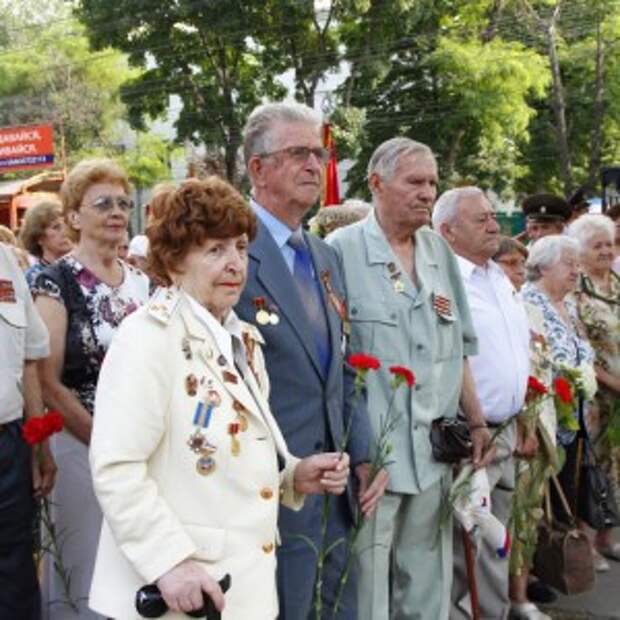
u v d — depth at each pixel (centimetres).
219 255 217
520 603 423
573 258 468
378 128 2464
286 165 290
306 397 284
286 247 298
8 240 559
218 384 210
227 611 202
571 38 2762
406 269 345
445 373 348
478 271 400
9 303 295
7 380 293
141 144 3412
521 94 2430
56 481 319
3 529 293
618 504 518
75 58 3562
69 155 3475
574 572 422
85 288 321
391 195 337
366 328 330
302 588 278
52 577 325
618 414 520
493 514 405
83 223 324
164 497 203
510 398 389
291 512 277
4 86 3559
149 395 201
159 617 196
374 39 2492
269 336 279
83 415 313
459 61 2359
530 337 429
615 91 2619
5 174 3041
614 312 524
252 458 210
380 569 325
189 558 195
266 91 2616
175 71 2586
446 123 2438
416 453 330
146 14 2492
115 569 202
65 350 316
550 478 448
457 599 383
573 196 784
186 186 220
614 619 432
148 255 223
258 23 2458
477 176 2545
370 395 327
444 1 2522
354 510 304
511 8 2605
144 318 209
